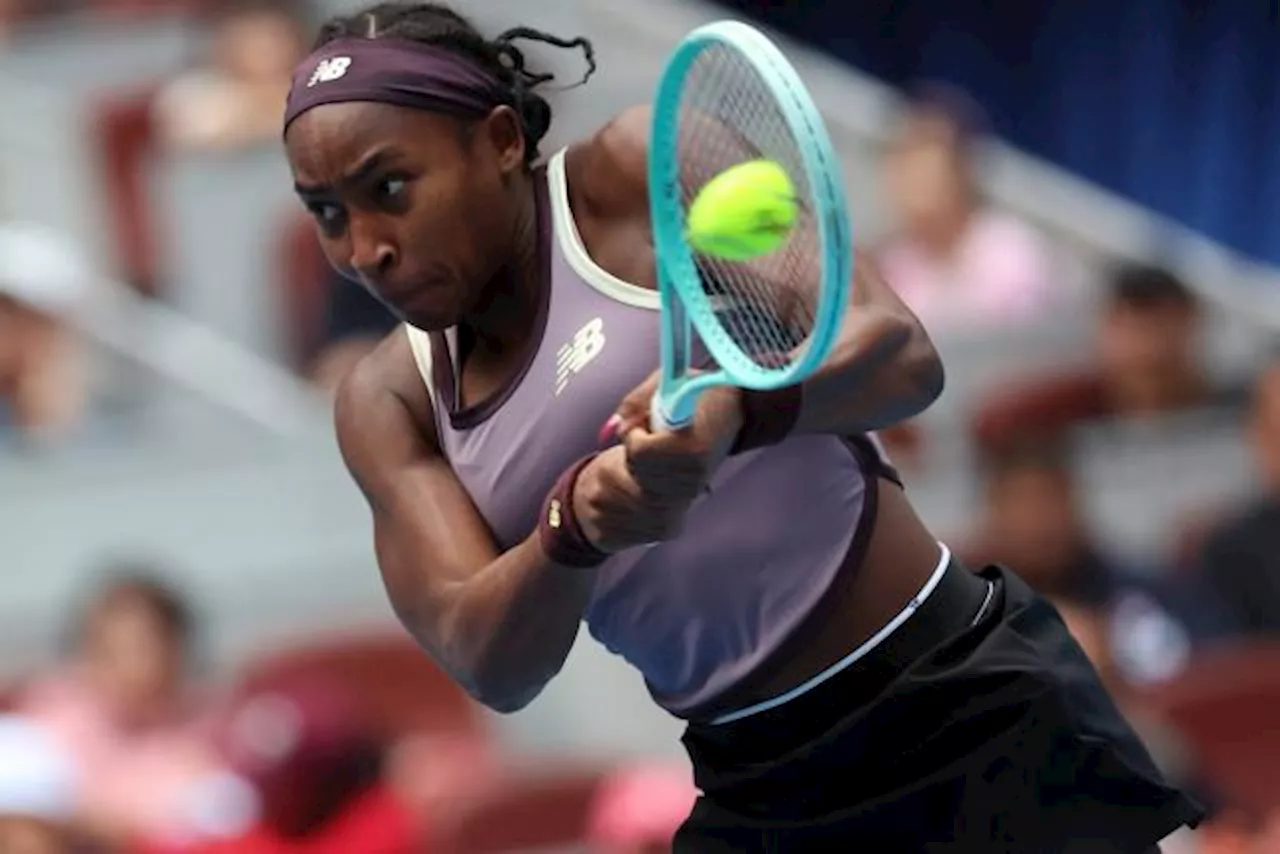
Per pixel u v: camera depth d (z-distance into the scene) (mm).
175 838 22875
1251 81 38000
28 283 30484
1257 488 28031
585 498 9258
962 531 27297
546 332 10016
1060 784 10430
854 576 10320
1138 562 26969
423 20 9672
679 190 9047
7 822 23125
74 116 33688
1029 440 25797
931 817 10438
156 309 31594
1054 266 34500
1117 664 23812
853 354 9359
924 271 32594
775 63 8258
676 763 24594
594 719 26266
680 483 9078
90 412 30031
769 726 10531
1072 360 31672
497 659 9844
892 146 35000
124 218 32969
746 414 9195
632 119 10070
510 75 9844
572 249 9969
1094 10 38531
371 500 10453
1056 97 38781
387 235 9562
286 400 30219
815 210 8328
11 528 28594
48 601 28109
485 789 23344
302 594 28047
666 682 10695
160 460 29297
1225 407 30406
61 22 36750
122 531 28656
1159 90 38312
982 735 10406
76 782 23750
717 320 8984
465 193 9617
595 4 37281
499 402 10117
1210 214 38188
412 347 10492
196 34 36406
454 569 10055
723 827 10797
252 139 32969
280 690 24328
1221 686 23609
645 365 9867
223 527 28703
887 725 10398
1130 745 10703
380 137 9445
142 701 24453
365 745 22859
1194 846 22453
